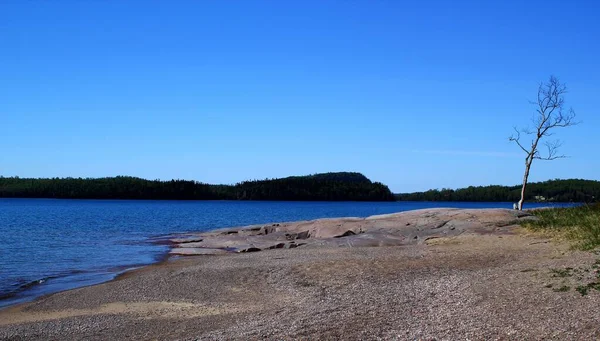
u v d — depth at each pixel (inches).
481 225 1168.2
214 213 3843.5
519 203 1460.4
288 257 971.9
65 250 1359.5
